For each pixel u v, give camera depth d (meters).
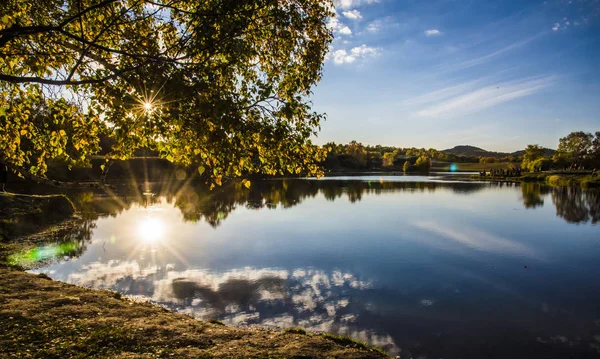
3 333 7.36
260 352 7.55
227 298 13.36
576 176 88.50
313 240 23.42
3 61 5.53
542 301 13.66
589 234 26.80
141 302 11.70
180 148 5.35
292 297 13.57
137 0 5.52
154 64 4.73
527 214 36.75
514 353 9.89
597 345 10.38
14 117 6.40
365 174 138.25
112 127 5.54
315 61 6.94
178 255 19.36
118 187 59.88
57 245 20.81
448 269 17.50
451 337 10.70
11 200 26.42
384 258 19.33
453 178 111.19
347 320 11.70
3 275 11.98
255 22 5.69
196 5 5.64
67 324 8.20
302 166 6.11
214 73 4.98
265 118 5.32
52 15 5.79
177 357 7.05
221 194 55.31
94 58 5.05
